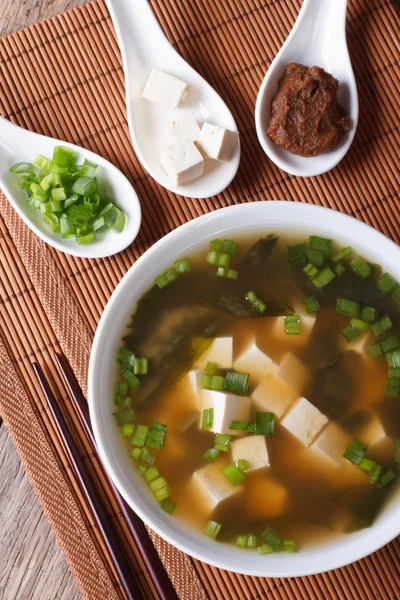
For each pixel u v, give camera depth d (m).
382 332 0.49
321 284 0.49
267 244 0.49
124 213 0.51
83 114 0.51
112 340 0.48
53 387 0.51
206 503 0.48
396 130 0.52
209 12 0.52
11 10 0.54
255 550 0.47
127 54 0.51
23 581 0.54
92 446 0.50
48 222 0.50
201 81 0.51
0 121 0.50
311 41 0.51
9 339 0.51
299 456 0.48
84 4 0.52
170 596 0.49
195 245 0.49
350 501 0.48
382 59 0.52
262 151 0.51
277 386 0.48
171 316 0.49
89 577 0.50
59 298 0.51
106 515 0.50
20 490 0.54
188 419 0.48
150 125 0.51
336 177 0.51
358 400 0.49
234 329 0.49
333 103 0.50
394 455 0.48
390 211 0.51
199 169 0.50
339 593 0.50
